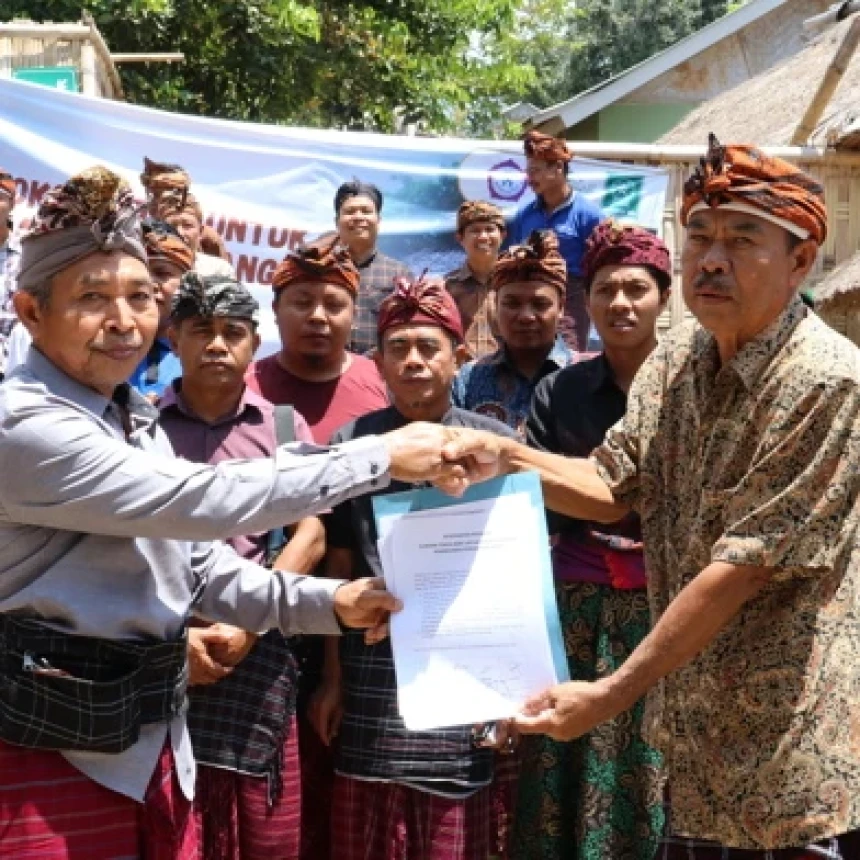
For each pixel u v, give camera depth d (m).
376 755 3.66
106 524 2.52
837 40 10.42
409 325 3.86
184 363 3.91
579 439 4.11
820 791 2.69
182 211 5.91
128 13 12.62
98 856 2.60
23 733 2.53
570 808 3.95
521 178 7.46
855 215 7.93
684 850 2.92
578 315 6.38
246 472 2.61
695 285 2.77
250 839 3.67
